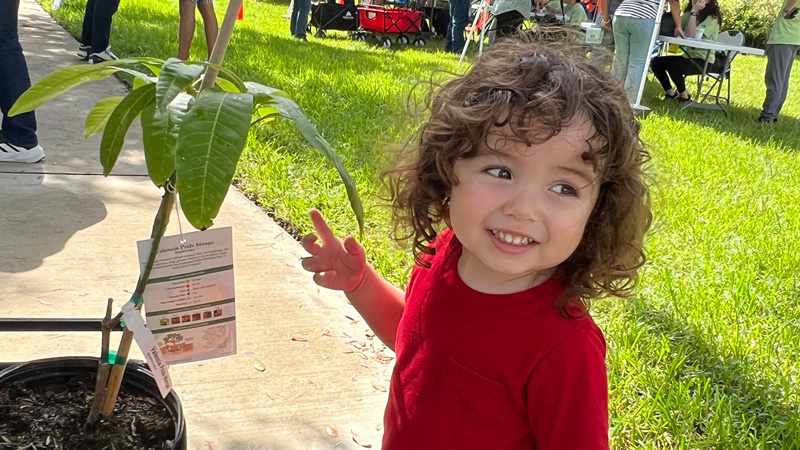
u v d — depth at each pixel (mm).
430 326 1302
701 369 2471
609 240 1267
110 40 7156
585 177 1148
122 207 3373
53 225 3098
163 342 1337
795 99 10805
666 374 2365
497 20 8789
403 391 1321
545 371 1169
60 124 4492
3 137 3686
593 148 1135
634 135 1211
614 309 2785
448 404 1250
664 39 8125
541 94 1121
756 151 6086
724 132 6934
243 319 2555
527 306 1214
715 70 8711
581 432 1137
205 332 1362
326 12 10977
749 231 3859
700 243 3600
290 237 3266
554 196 1149
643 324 2688
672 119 7297
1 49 3492
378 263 2963
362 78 6875
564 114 1112
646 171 1372
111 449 1404
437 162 1241
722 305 2893
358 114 5312
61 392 1556
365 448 1999
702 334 2656
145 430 1456
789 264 3430
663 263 3361
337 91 6078
